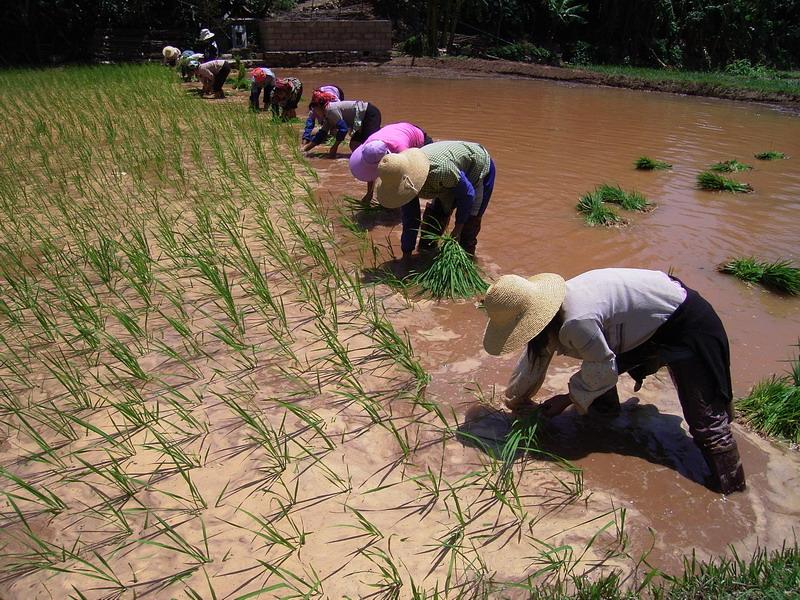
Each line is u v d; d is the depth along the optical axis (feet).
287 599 8.97
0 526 10.50
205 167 29.89
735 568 9.41
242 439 12.39
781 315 17.54
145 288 18.13
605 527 9.81
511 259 20.47
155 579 9.52
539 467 11.77
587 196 25.53
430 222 20.30
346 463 11.80
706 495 11.16
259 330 16.15
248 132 36.68
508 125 43.06
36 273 19.10
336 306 17.30
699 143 39.60
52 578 9.57
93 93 50.44
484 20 97.81
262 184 27.30
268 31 81.35
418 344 15.65
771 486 11.38
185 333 15.43
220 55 81.41
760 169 33.22
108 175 28.60
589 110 51.39
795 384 13.75
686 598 9.02
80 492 11.16
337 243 21.50
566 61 99.45
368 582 9.40
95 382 14.11
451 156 17.60
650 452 12.25
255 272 17.66
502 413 13.19
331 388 13.91
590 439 12.59
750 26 102.99
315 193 26.63
